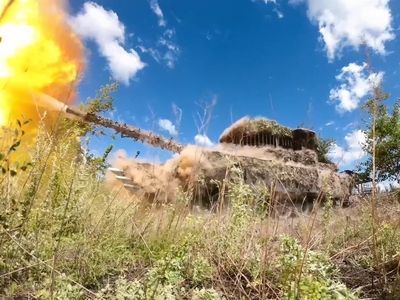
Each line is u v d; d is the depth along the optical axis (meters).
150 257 2.95
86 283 2.51
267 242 2.59
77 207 3.12
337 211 4.21
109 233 3.21
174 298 2.01
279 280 2.37
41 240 2.71
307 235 2.50
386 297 2.20
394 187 3.82
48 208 2.92
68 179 3.23
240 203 2.95
